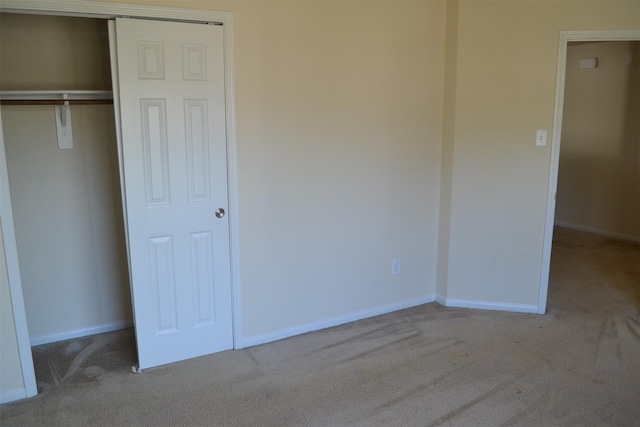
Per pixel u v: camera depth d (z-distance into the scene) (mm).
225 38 2803
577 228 6188
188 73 2750
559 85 3426
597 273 4586
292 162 3160
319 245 3373
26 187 3070
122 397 2633
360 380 2791
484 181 3646
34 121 3031
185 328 3008
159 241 2842
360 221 3516
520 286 3730
